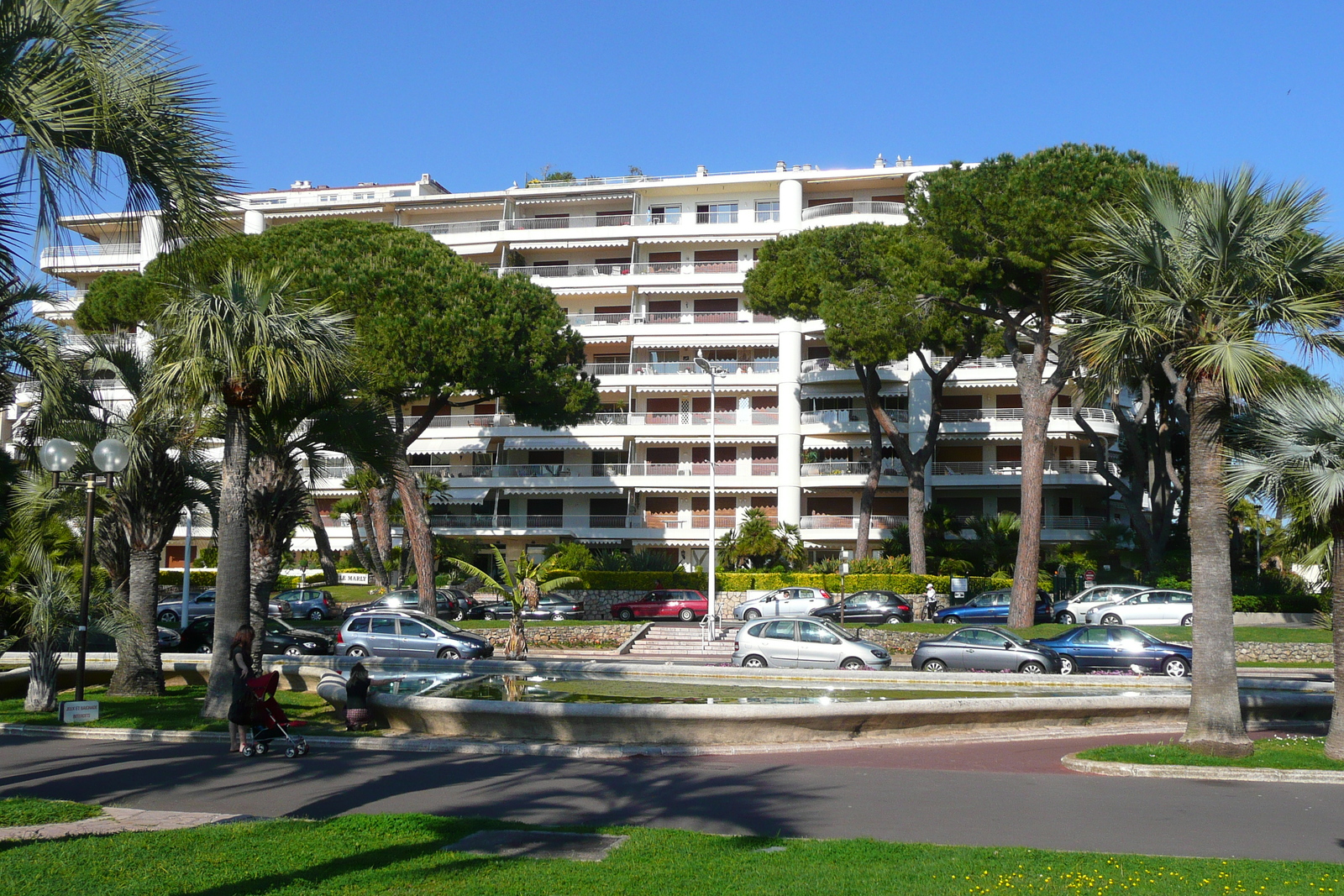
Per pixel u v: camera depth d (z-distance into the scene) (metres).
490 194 61.78
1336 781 11.65
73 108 7.79
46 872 7.08
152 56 8.06
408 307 33.78
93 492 16.11
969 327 38.34
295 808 9.69
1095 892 6.84
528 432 58.00
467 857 7.64
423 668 23.16
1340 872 7.50
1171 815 9.81
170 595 43.03
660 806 9.90
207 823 8.90
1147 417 44.28
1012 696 17.97
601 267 60.38
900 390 55.47
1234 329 13.36
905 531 50.38
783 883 6.98
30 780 11.04
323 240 35.34
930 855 7.88
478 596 48.44
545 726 13.64
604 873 7.20
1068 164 27.75
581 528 56.81
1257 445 13.77
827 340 37.84
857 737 14.30
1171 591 34.25
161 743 13.78
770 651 23.95
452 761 12.43
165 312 15.25
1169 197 13.66
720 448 58.19
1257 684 22.03
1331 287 13.43
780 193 59.34
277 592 45.41
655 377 57.47
